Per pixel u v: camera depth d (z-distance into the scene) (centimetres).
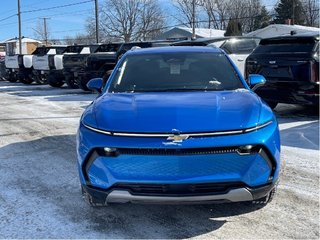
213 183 347
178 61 521
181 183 345
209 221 398
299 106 1038
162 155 347
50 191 489
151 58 533
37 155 654
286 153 617
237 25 5038
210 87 471
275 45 888
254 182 356
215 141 347
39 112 1130
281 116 912
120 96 443
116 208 432
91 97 1478
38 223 404
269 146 364
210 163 347
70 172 560
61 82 2041
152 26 7038
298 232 373
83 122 400
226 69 507
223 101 407
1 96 1655
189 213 416
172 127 355
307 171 536
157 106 394
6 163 613
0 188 504
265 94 891
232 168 350
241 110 383
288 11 6344
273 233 371
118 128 364
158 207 432
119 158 354
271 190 384
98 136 367
